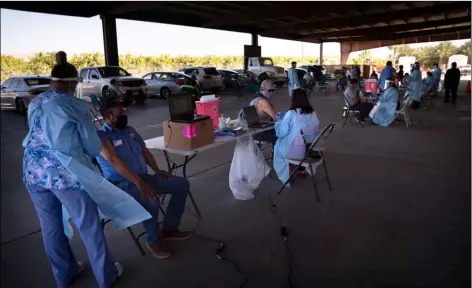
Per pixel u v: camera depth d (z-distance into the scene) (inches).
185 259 100.3
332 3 537.0
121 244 109.2
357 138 252.8
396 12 637.9
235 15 608.7
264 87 176.2
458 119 329.4
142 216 89.4
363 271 92.8
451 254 99.3
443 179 161.0
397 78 476.1
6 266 98.3
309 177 166.9
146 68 976.9
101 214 89.5
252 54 824.9
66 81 77.7
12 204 142.3
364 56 1780.3
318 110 421.7
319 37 1052.5
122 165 88.3
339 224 119.0
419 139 246.8
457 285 86.1
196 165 191.5
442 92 608.4
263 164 155.0
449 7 574.6
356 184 156.7
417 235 110.2
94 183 80.3
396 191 147.4
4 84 416.2
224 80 692.1
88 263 98.9
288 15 560.1
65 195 78.7
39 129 77.2
